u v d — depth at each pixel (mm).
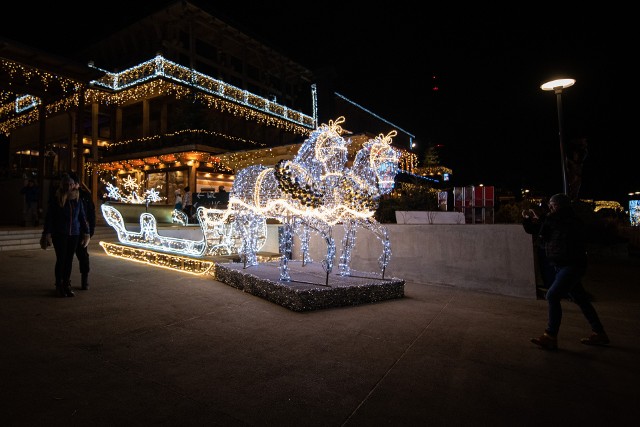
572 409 2891
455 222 9898
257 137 29953
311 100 35281
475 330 4848
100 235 12945
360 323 5031
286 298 5648
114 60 27547
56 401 2754
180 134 22859
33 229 11914
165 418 2598
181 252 8820
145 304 5473
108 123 28109
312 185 6098
